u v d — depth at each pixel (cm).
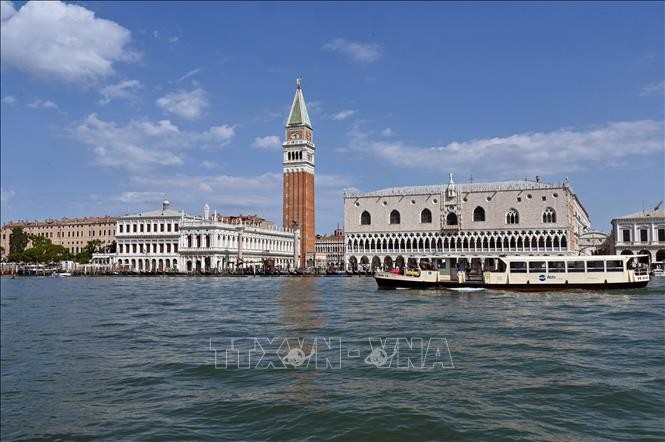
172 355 3503
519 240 15838
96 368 3234
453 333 4122
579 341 3788
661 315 5178
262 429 2202
